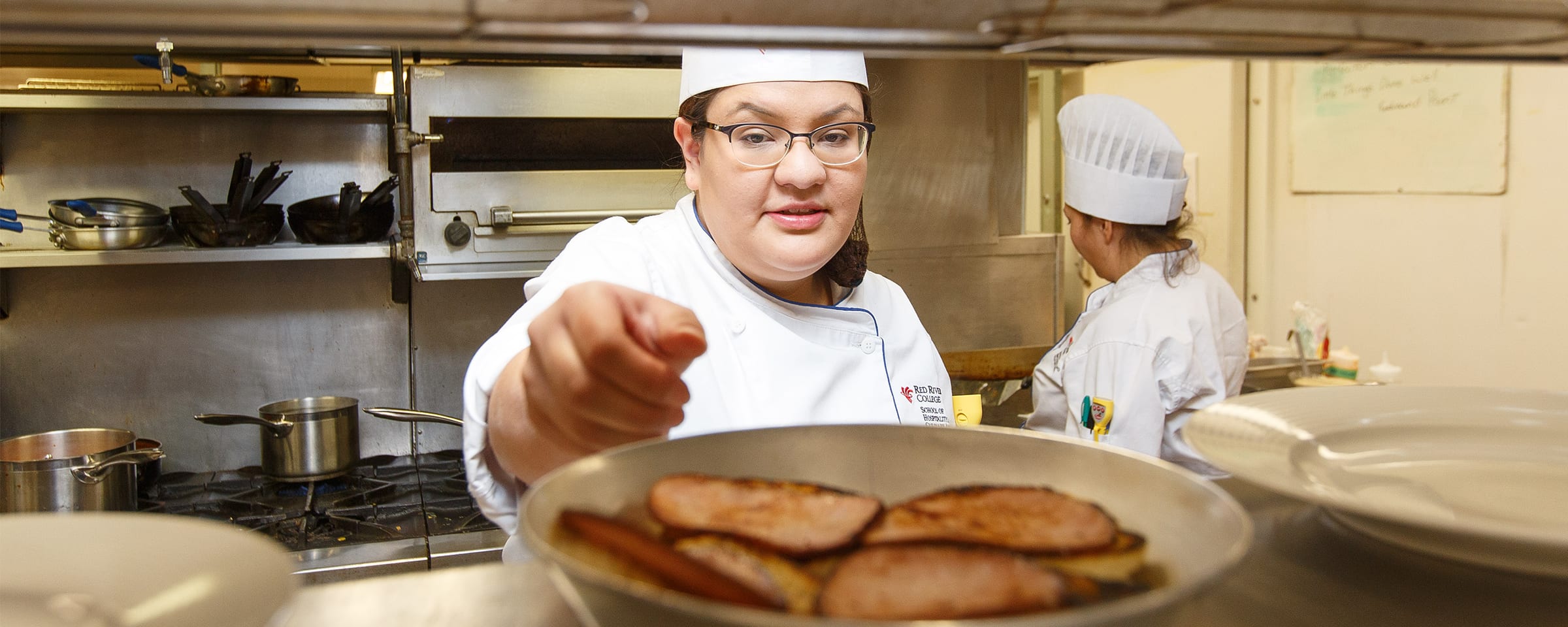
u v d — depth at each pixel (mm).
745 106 1015
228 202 2201
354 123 2432
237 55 2098
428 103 2082
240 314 2420
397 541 1830
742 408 1040
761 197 1023
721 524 464
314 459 2098
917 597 391
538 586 539
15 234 2275
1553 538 461
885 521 476
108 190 2320
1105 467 531
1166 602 339
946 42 560
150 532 467
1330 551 577
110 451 1913
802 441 577
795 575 431
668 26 499
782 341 1072
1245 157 3271
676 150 2410
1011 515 481
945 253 2686
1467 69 2590
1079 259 3604
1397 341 2852
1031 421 2195
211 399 2424
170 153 2344
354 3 454
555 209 2184
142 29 457
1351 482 613
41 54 2068
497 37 501
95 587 420
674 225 1148
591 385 521
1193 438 640
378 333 2492
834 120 1030
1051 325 2834
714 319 1072
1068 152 2094
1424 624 479
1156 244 2018
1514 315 2512
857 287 1217
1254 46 607
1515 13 555
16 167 2264
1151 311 1905
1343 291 3012
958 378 2586
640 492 507
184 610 395
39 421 2346
